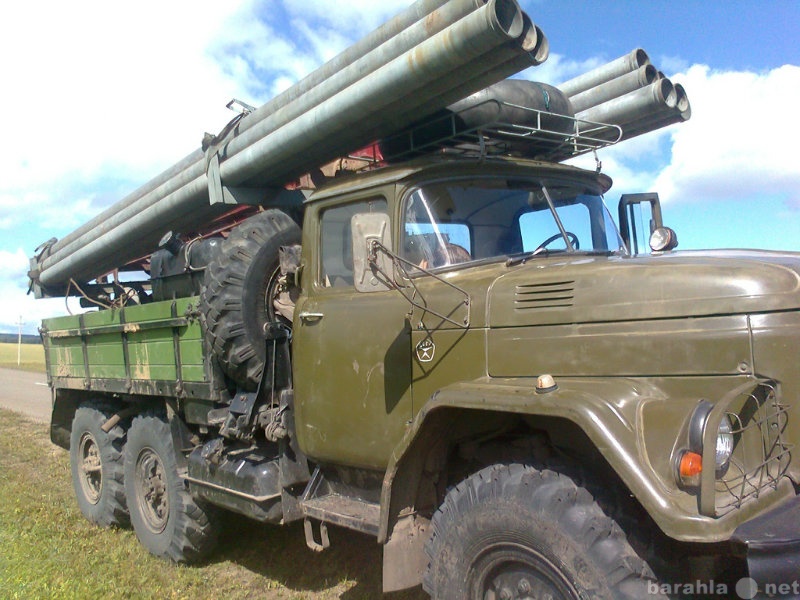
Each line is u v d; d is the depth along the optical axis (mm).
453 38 3268
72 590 4637
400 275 3680
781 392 2617
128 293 7051
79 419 6648
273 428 4281
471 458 3510
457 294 3418
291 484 4309
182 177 5453
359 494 4055
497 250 3855
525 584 2855
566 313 3041
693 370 2721
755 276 2691
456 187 3865
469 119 4047
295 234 4703
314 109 4121
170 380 5137
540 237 3996
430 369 3486
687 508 2383
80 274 7668
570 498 2723
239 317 4395
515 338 3180
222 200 5023
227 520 5293
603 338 2932
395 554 3363
